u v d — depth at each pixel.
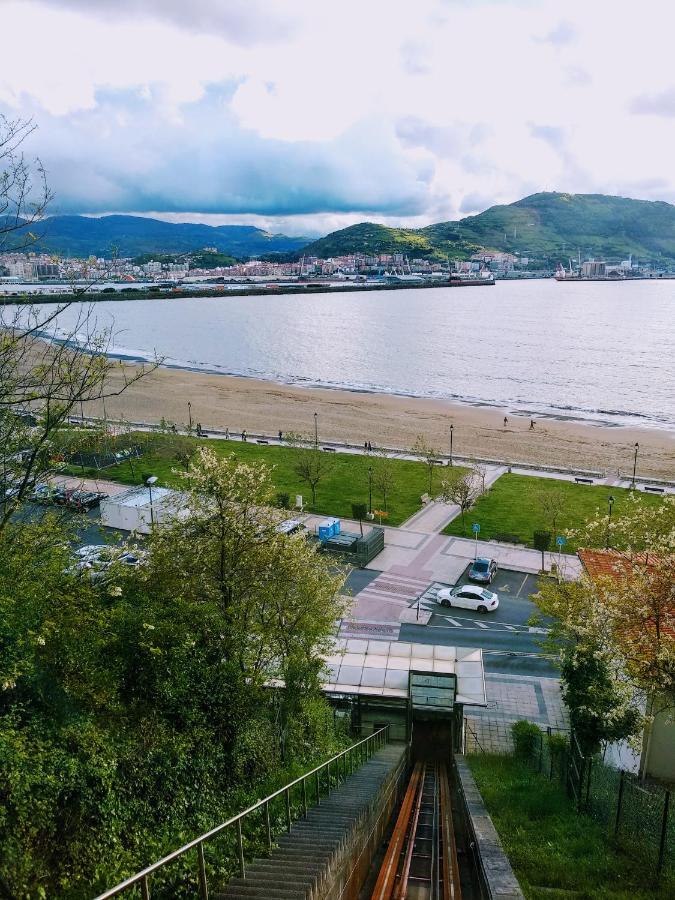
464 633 38.97
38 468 16.91
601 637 19.75
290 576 22.55
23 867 8.98
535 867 13.04
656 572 18.22
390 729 28.70
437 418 100.00
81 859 9.98
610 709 18.02
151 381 131.00
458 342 186.38
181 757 14.21
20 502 16.22
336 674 29.72
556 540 50.12
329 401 112.75
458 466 71.25
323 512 59.09
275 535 22.41
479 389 124.25
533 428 93.00
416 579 46.16
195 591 20.41
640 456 79.06
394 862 12.47
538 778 21.08
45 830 9.97
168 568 20.28
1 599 13.48
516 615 41.03
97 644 15.01
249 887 8.86
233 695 17.77
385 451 78.12
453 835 14.30
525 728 26.03
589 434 90.00
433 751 28.47
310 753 21.23
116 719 14.44
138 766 13.20
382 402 112.25
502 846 13.71
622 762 24.22
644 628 18.52
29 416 17.67
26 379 16.50
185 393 119.62
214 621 19.02
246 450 79.12
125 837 11.09
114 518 52.25
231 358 168.00
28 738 11.59
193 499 21.73
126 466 70.44
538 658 36.25
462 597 41.97
